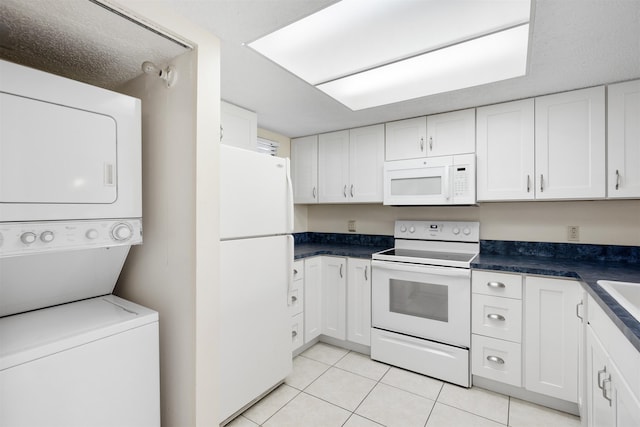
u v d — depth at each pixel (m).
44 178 1.10
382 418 1.81
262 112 2.54
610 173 1.94
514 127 2.24
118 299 1.54
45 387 1.03
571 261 2.17
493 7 1.25
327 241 3.52
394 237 3.02
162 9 1.22
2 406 0.94
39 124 1.09
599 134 1.97
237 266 1.74
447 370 2.18
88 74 1.60
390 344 2.43
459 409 1.89
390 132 2.77
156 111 1.52
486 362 2.07
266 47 1.57
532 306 1.92
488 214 2.62
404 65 1.75
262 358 1.91
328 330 2.78
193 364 1.35
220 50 1.57
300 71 1.83
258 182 1.87
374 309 2.52
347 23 1.38
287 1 1.23
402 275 2.38
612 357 1.20
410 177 2.58
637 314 1.09
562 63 1.69
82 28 1.21
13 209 1.04
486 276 2.06
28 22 1.15
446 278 2.19
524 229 2.48
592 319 1.52
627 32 1.40
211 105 1.40
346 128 3.01
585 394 1.65
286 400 1.99
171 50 1.37
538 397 1.94
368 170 2.89
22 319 1.25
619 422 1.11
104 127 1.26
